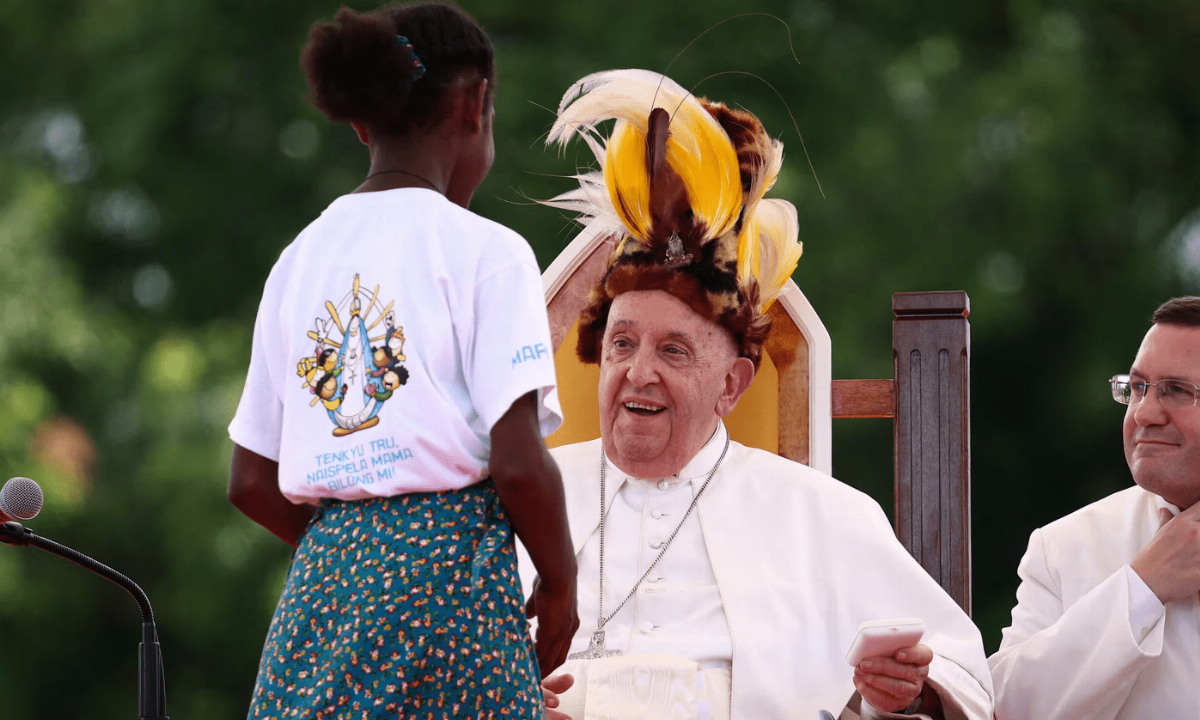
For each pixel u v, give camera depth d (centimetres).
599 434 1055
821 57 3025
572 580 688
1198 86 3189
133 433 3017
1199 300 1021
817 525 970
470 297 666
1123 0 3219
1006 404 3234
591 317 997
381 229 684
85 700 3145
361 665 631
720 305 952
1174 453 988
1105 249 3139
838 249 2888
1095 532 1054
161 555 2962
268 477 718
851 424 3111
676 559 969
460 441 653
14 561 2998
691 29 2978
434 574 640
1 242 3056
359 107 697
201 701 2973
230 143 3244
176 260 3247
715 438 1002
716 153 946
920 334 1056
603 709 871
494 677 640
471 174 730
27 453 2852
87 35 3388
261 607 2873
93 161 3278
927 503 1044
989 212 3028
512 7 3020
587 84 977
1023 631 1051
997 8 3192
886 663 838
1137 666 945
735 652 915
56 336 2992
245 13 3256
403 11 718
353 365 669
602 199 984
